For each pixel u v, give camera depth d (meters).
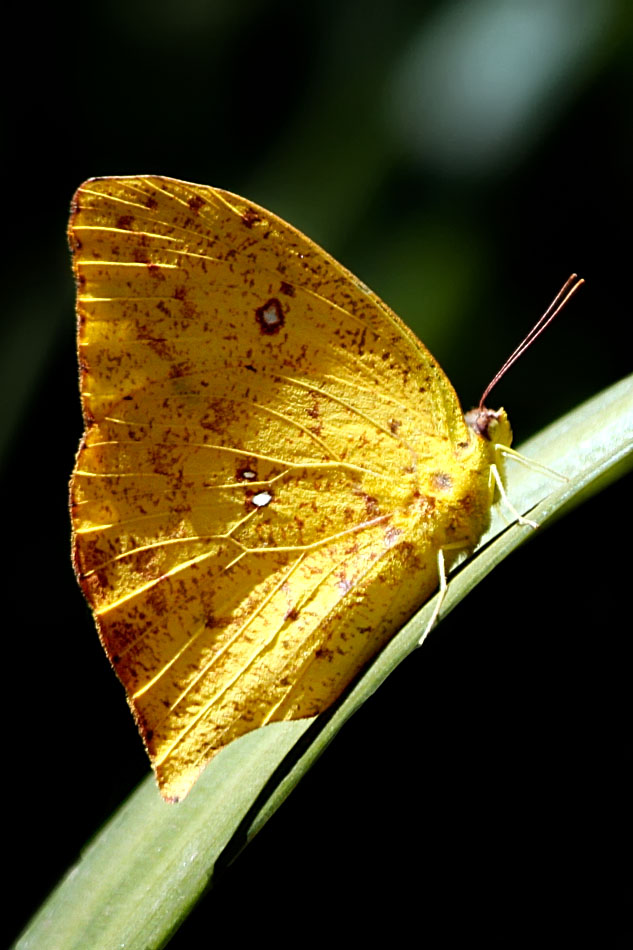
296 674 0.40
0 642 0.44
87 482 0.40
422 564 0.41
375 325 0.40
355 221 0.44
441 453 0.40
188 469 0.40
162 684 0.40
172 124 0.45
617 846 0.41
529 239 0.44
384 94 0.45
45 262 0.45
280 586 0.40
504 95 0.44
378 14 0.45
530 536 0.39
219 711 0.40
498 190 0.44
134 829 0.40
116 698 0.44
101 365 0.40
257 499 0.40
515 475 0.41
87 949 0.39
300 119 0.45
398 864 0.41
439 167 0.44
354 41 0.45
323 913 0.41
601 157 0.44
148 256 0.40
